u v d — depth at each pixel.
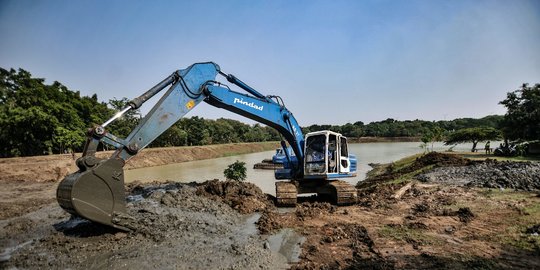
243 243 6.44
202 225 7.59
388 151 54.81
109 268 5.24
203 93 8.75
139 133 7.24
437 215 8.33
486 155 26.52
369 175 24.72
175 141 52.91
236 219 8.59
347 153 12.23
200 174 25.56
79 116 33.53
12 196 12.96
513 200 9.30
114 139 6.76
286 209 9.92
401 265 5.21
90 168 6.13
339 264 5.36
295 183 11.19
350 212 9.27
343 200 10.30
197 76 8.63
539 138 25.02
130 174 26.48
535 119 24.70
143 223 7.27
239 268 5.24
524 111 25.55
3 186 16.02
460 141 36.62
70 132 28.55
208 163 37.62
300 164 11.75
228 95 9.34
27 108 26.97
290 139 11.49
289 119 11.12
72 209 5.88
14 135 25.75
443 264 5.17
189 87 8.41
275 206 10.35
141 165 33.41
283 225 7.84
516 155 23.89
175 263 5.43
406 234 6.84
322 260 5.57
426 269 5.02
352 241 6.56
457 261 5.27
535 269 4.88
